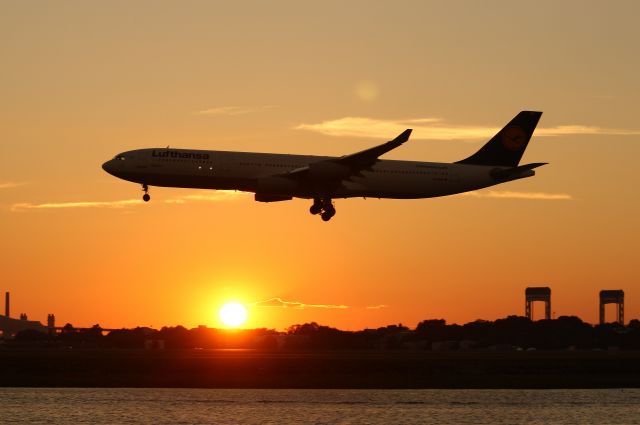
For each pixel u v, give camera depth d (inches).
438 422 7667.3
